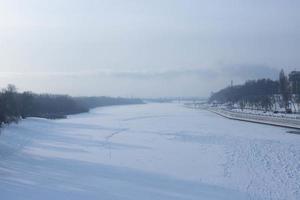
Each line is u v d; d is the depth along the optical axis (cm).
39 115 14075
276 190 3481
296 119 9500
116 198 3231
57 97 19050
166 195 3331
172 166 4600
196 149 6053
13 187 3528
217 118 14112
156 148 6194
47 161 4928
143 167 4538
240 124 10844
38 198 3181
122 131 9250
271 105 14975
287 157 5169
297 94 13462
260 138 7338
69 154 5538
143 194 3356
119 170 4353
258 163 4762
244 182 3781
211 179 3912
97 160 5025
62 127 10369
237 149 5988
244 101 19038
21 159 5062
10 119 9038
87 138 7731
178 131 9031
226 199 3219
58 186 3594
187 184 3706
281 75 13788
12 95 9894
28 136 7762
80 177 3988
